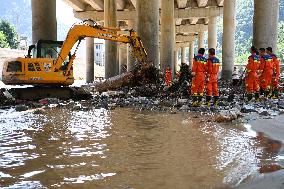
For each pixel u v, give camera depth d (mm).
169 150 8391
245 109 14883
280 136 9836
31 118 13891
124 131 10914
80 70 103688
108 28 22125
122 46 88875
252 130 10766
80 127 11719
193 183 6031
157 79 24203
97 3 63250
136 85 24516
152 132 10703
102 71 117000
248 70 18562
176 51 116562
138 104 18812
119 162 7430
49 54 21969
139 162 7402
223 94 23047
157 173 6629
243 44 152250
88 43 68250
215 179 6199
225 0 50188
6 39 105688
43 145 9055
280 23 127375
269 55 19297
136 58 24547
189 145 8891
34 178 6473
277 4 25875
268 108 15883
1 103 18875
